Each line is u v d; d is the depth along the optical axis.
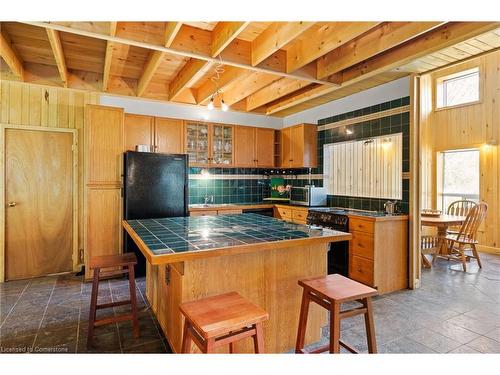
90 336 2.23
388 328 2.55
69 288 3.46
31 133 3.86
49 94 3.92
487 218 5.36
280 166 5.50
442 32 2.60
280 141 5.52
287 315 2.20
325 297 1.75
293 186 5.52
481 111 5.42
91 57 3.30
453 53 3.02
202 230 2.31
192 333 1.58
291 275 2.22
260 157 5.33
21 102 3.79
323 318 2.34
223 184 5.26
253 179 5.57
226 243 1.85
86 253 3.71
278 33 2.57
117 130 3.88
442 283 3.70
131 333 2.43
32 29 2.69
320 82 3.45
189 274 1.88
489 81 5.33
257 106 4.71
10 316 2.73
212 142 4.89
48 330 2.47
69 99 4.02
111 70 3.71
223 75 3.64
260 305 2.09
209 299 1.69
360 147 4.31
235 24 2.34
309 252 2.29
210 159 4.86
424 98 6.00
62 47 2.99
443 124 5.96
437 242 4.75
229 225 2.57
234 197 5.36
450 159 5.99
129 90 4.04
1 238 3.70
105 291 3.35
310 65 3.36
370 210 4.07
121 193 3.88
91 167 3.73
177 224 2.62
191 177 4.98
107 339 2.33
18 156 3.80
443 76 5.94
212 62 2.88
